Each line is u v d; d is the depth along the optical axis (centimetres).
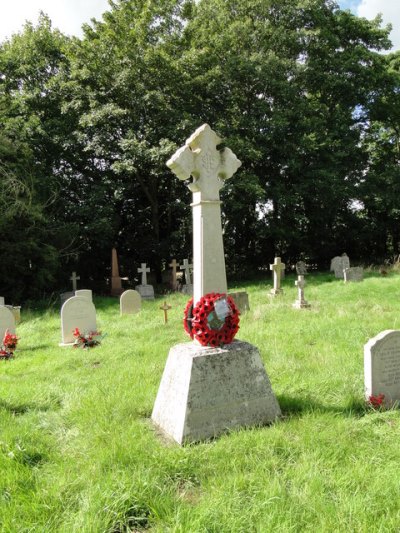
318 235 2717
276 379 553
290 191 2253
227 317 444
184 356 422
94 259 2294
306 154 2281
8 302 1723
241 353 431
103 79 2011
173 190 2323
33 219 1727
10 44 2219
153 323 1048
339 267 2075
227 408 414
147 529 277
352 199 2625
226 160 472
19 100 2028
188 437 390
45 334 1020
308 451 359
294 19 2416
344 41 2688
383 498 293
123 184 2038
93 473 330
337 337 786
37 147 2033
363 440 382
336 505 284
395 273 1936
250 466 341
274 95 2302
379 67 2603
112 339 880
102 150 1961
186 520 272
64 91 2092
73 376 620
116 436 391
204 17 2344
